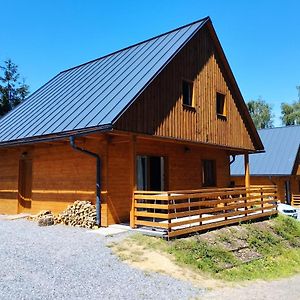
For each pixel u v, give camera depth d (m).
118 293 6.54
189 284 7.55
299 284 8.85
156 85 12.30
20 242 9.62
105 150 11.82
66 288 6.50
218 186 17.61
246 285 8.30
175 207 10.21
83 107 12.48
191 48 14.59
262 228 13.52
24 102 18.12
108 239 9.91
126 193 12.45
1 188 16.55
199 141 14.39
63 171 13.34
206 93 15.24
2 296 5.92
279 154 30.30
